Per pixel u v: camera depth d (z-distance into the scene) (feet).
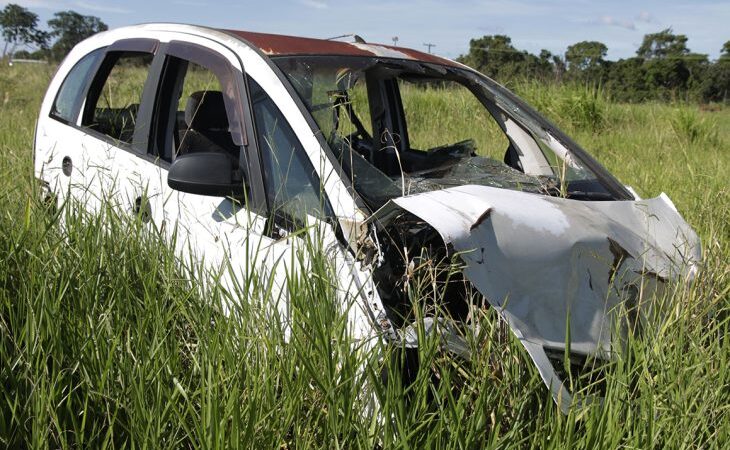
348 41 12.97
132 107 13.73
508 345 7.87
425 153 13.91
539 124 12.54
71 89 14.26
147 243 9.59
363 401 7.50
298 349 7.48
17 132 22.38
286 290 8.46
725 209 15.29
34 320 7.82
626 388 7.75
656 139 33.76
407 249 8.72
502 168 12.12
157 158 11.29
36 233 9.50
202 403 7.08
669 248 9.75
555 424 7.33
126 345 7.92
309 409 7.61
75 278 8.81
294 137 9.49
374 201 8.85
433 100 29.63
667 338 8.39
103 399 7.68
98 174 12.06
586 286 8.36
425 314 8.16
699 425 7.97
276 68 10.27
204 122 12.70
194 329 8.34
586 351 7.95
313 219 8.68
